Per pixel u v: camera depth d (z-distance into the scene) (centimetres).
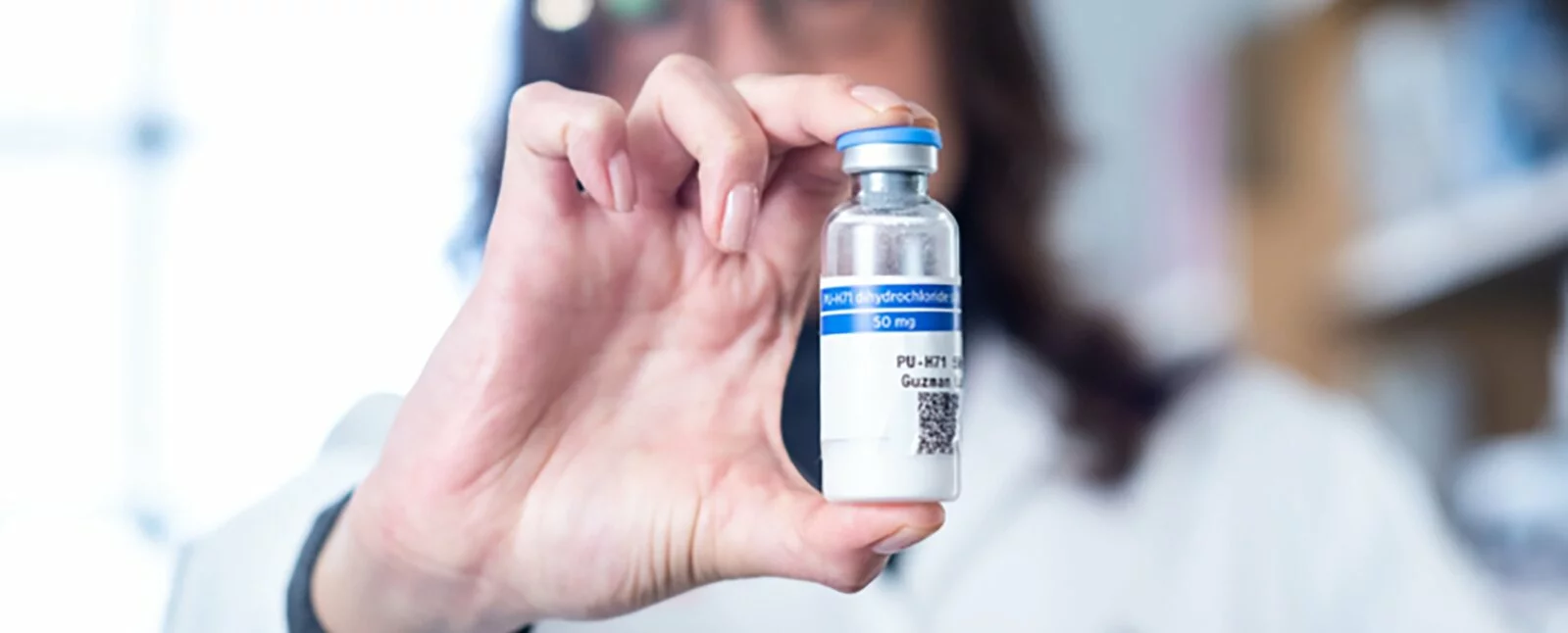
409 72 123
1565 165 101
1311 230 98
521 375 49
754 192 47
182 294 137
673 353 50
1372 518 83
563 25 79
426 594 50
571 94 48
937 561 78
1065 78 96
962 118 80
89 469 138
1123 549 80
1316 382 98
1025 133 82
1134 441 81
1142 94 96
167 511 136
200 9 136
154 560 136
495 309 49
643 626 71
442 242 91
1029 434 81
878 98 47
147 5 138
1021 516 80
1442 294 100
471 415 49
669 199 49
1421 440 99
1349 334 99
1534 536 98
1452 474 100
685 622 72
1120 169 94
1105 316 85
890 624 73
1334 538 83
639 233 49
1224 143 97
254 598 57
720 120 47
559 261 49
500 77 88
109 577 135
